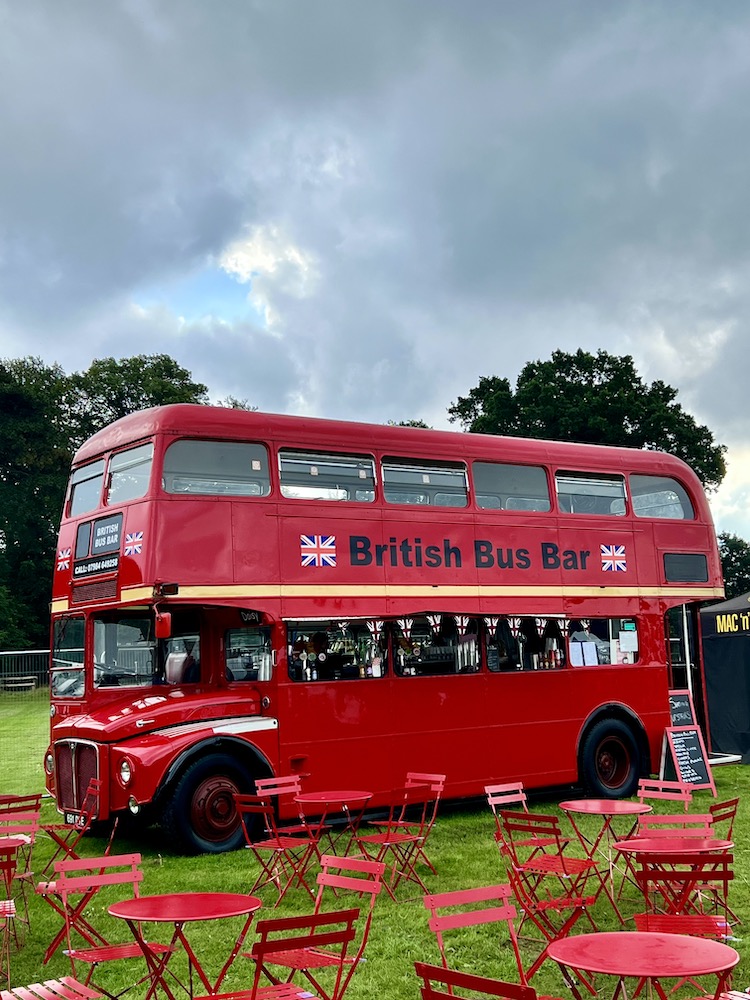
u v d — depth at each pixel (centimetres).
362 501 1423
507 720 1512
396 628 1434
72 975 731
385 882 1034
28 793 1775
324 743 1347
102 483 1388
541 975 770
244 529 1321
